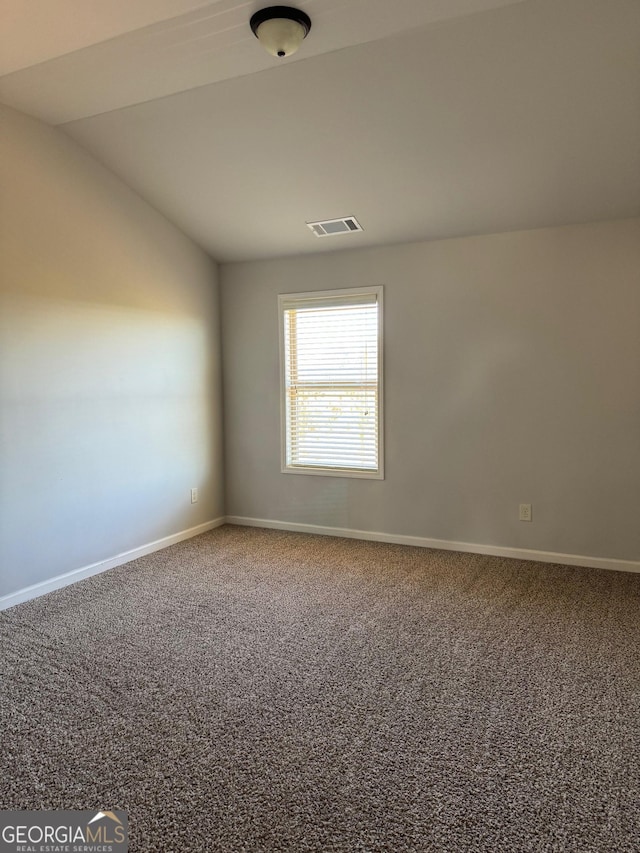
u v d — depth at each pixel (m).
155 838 1.44
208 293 4.45
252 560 3.72
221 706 2.03
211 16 2.06
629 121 2.61
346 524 4.28
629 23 2.09
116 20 2.06
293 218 3.75
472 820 1.50
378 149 2.97
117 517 3.62
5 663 2.34
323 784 1.63
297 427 4.43
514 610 2.88
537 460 3.65
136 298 3.72
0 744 1.81
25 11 2.00
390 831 1.46
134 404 3.73
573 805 1.56
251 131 2.96
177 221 3.98
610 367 3.43
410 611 2.88
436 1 1.97
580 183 3.08
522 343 3.64
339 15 2.05
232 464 4.69
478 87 2.48
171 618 2.80
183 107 2.82
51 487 3.16
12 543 2.95
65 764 1.71
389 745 1.81
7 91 2.67
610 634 2.60
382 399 4.06
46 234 3.08
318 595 3.10
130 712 1.99
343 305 4.18
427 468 3.97
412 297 3.92
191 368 4.27
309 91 2.61
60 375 3.19
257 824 1.49
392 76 2.47
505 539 3.77
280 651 2.45
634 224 3.33
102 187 3.42
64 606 2.95
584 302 3.46
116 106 2.81
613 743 1.82
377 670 2.29
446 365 3.85
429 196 3.34
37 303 3.04
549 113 2.60
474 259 3.73
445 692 2.12
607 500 3.49
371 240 3.92
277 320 4.39
